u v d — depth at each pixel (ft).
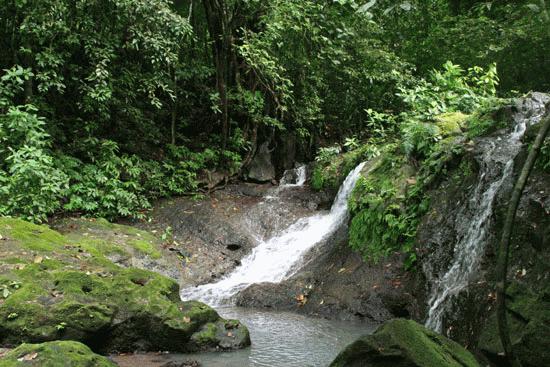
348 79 45.85
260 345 18.26
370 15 14.35
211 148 41.19
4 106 31.78
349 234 28.02
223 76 39.93
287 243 31.19
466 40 42.70
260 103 40.93
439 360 12.44
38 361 12.85
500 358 14.01
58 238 23.22
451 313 19.02
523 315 14.40
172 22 32.30
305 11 40.09
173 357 16.65
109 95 32.45
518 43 39.50
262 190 38.73
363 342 13.07
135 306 17.43
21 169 27.07
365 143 39.58
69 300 16.81
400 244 25.52
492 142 24.35
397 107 45.24
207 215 33.55
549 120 6.66
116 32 34.55
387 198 27.12
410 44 47.42
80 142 35.22
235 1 39.11
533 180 19.79
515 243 18.56
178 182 37.63
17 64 32.53
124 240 28.73
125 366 15.53
